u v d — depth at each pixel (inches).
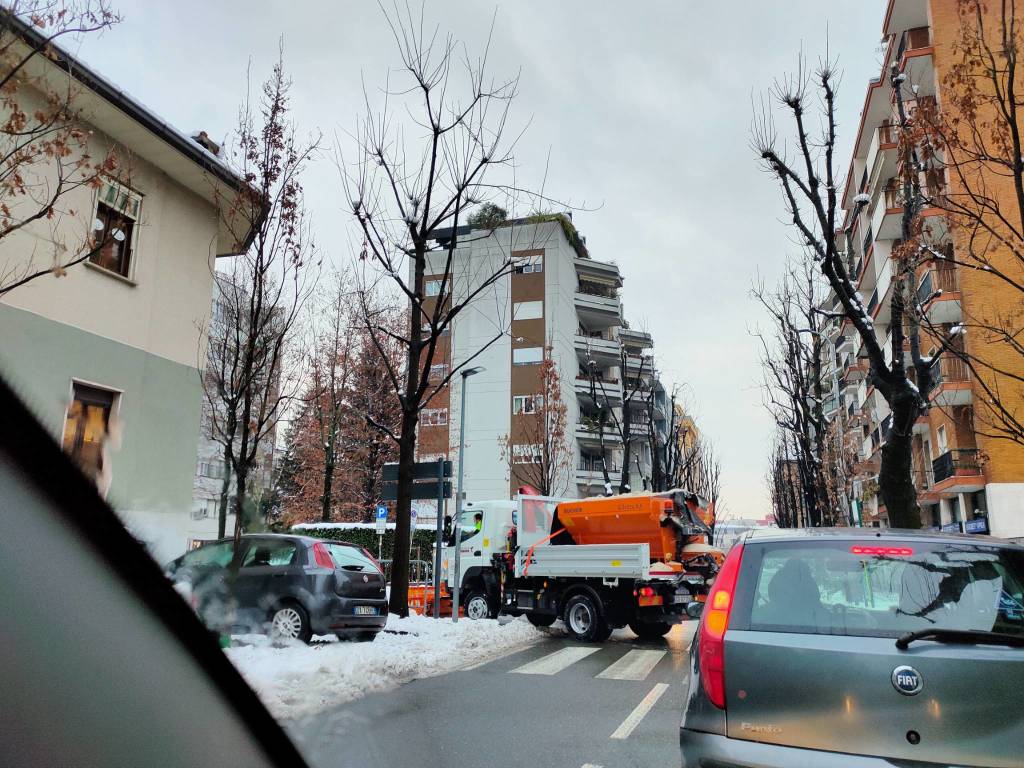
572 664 414.9
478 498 1801.2
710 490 2380.7
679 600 531.5
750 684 129.0
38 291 459.5
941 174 517.7
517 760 220.2
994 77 392.2
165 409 574.9
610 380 2022.6
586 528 606.2
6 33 290.7
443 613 718.5
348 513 1453.0
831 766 119.4
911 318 530.0
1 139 333.1
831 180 585.9
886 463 578.2
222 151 628.1
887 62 1125.7
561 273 1909.4
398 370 1331.2
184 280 603.2
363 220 564.4
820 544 145.0
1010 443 952.9
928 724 117.6
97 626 171.5
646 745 239.1
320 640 443.2
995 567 135.2
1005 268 904.9
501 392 1838.1
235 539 398.0
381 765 202.8
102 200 517.0
